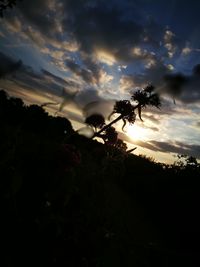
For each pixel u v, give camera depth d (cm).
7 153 131
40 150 148
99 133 162
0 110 142
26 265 110
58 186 138
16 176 124
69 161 144
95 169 171
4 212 119
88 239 128
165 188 966
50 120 160
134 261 130
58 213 134
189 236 724
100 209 150
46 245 119
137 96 164
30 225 119
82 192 150
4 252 109
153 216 834
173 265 140
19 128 143
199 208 795
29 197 132
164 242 525
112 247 131
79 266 121
